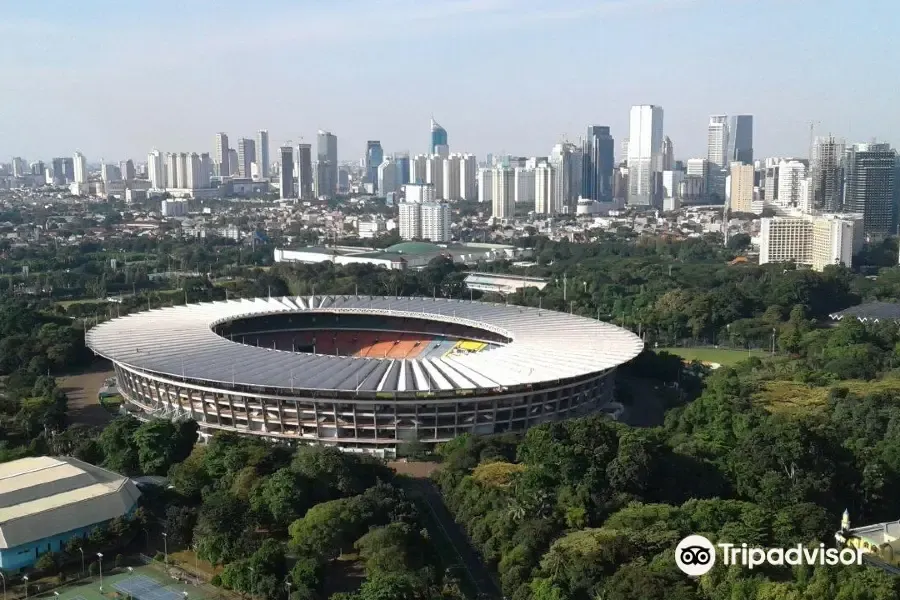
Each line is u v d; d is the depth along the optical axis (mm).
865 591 177250
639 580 184125
